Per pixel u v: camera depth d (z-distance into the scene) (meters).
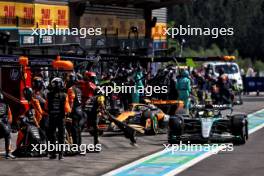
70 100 44.09
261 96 131.62
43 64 57.75
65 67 50.66
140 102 72.81
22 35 74.50
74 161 42.84
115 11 107.75
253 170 38.97
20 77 58.31
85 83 51.38
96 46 91.56
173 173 37.84
